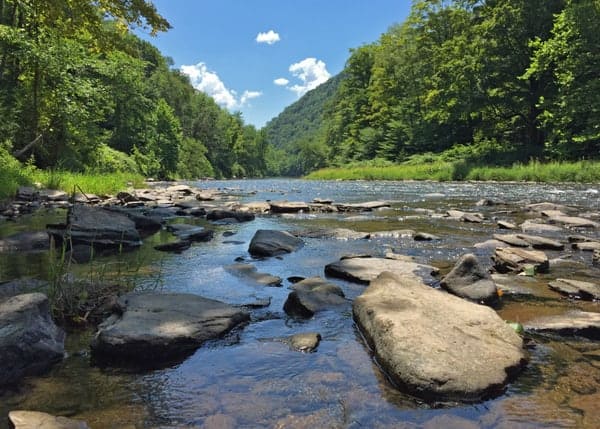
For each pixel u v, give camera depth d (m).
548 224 7.38
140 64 38.41
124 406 1.92
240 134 99.06
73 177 15.78
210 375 2.22
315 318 3.05
